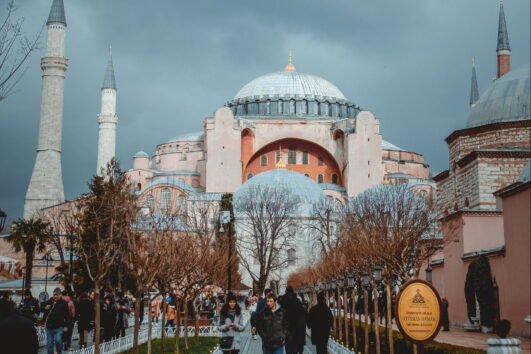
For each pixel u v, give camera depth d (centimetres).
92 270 3953
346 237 5116
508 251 2241
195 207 8400
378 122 10925
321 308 2138
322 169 11588
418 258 3478
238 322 1900
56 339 1973
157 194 10125
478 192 4206
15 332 942
